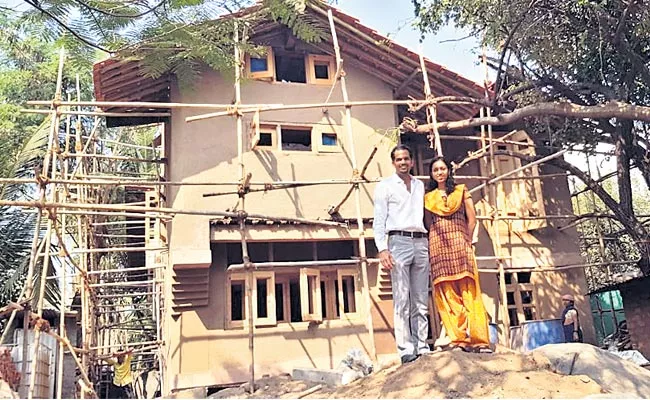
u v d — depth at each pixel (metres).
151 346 15.52
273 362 9.28
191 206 9.14
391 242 5.94
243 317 9.46
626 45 9.48
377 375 5.61
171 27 3.03
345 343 9.73
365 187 10.27
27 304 6.47
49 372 8.33
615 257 15.40
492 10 9.32
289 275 10.05
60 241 8.11
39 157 12.95
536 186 11.68
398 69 10.75
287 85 10.41
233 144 9.77
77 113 8.39
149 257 14.18
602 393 4.69
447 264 5.71
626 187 11.27
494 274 11.68
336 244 10.55
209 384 8.86
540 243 12.05
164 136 11.55
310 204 9.86
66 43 2.90
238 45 3.85
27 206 6.73
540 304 11.83
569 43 9.97
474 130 12.23
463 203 5.91
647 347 11.20
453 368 4.90
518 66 10.54
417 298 6.00
